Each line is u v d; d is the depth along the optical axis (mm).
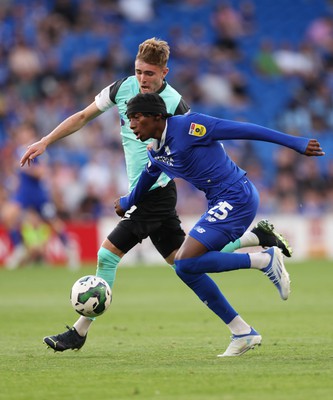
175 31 99812
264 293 50906
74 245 77875
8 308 43594
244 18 108562
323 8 111562
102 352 27234
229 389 19531
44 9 98125
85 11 99250
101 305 25594
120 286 56688
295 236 83125
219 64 100812
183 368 23016
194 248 24484
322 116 100750
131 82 27562
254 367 22953
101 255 27422
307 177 89250
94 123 86625
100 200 81250
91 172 81500
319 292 50562
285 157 89312
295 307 42438
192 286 25406
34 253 75688
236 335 25609
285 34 108625
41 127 85688
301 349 27000
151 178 25969
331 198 89438
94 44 96750
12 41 92625
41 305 45094
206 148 24594
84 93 89938
